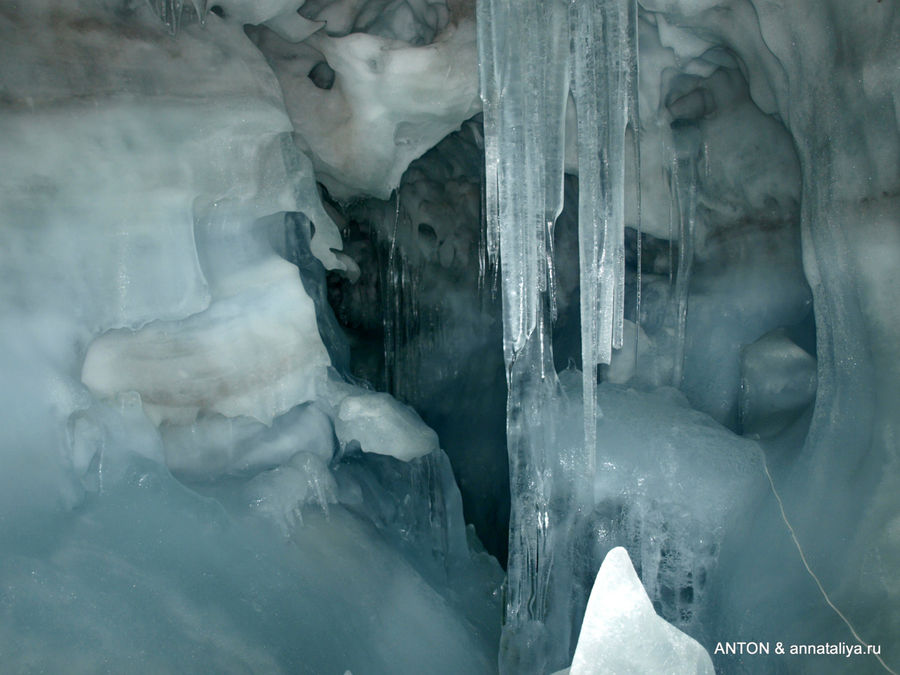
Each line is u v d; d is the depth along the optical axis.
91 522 3.25
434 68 4.32
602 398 4.43
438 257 5.80
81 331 3.43
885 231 3.26
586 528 3.95
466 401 5.93
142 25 3.55
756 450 3.95
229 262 3.98
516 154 3.48
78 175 3.35
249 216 3.97
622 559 2.50
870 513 3.12
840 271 3.46
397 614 3.80
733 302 4.75
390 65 4.28
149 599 3.01
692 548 3.81
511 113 3.46
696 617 3.71
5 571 2.85
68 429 3.30
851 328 3.45
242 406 3.96
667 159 4.66
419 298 5.73
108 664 2.72
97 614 2.86
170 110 3.56
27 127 3.25
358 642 3.47
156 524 3.37
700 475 3.87
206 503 3.59
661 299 5.07
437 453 4.76
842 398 3.47
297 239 4.66
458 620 4.08
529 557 3.91
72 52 3.35
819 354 3.64
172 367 3.79
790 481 3.60
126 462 3.54
